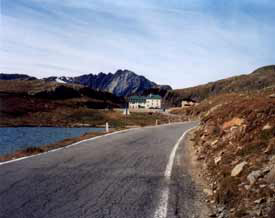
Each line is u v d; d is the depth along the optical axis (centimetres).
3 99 10238
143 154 1101
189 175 760
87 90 19212
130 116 8362
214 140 1088
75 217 449
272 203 448
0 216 449
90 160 951
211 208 507
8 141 3150
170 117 7725
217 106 1809
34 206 496
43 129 5950
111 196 562
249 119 914
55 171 775
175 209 496
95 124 7562
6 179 680
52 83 18150
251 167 601
